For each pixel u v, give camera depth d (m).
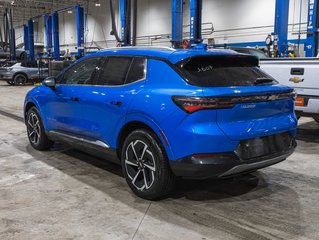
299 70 6.31
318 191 4.24
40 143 5.85
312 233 3.19
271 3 19.78
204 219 3.45
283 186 4.40
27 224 3.31
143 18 29.70
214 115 3.37
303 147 6.43
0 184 4.36
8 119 9.38
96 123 4.45
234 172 3.50
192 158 3.37
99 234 3.14
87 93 4.59
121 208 3.69
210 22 23.41
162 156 3.63
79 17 20.81
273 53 10.66
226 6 22.38
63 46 41.31
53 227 3.26
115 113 4.11
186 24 24.73
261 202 3.89
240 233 3.17
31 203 3.79
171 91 3.56
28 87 21.06
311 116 6.36
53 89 5.30
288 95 3.96
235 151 3.45
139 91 3.88
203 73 3.62
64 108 5.05
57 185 4.35
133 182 3.98
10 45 28.92
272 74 6.69
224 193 4.14
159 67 3.82
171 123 3.47
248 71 4.00
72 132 4.99
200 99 3.31
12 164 5.19
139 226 3.29
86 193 4.09
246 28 21.23
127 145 3.99
